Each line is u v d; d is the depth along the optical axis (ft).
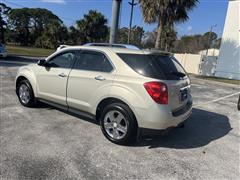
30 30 266.57
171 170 11.09
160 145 13.76
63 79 15.66
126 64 13.12
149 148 13.21
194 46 174.70
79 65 15.19
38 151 11.93
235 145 14.58
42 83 17.22
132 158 11.94
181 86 13.47
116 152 12.46
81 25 143.74
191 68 78.59
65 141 13.30
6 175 9.79
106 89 13.37
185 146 13.92
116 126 13.32
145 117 12.21
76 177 10.00
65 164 10.93
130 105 12.48
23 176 9.80
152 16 52.95
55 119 16.69
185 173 10.93
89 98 14.37
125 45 15.01
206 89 38.50
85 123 16.22
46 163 10.89
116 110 13.04
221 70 69.26
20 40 260.83
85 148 12.64
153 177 10.41
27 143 12.71
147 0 52.54
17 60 62.95
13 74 35.76
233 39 66.69
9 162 10.75
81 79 14.62
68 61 15.90
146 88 12.10
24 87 18.89
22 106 19.15
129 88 12.57
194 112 22.03
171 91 12.42
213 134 16.33
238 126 18.49
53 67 16.61
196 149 13.60
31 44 261.65
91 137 14.06
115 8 28.68
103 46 14.97
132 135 12.87
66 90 15.57
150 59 12.69
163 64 13.14
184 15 53.31
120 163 11.39
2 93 23.06
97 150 12.51
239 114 22.33
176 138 15.07
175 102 12.85
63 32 208.64
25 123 15.55
